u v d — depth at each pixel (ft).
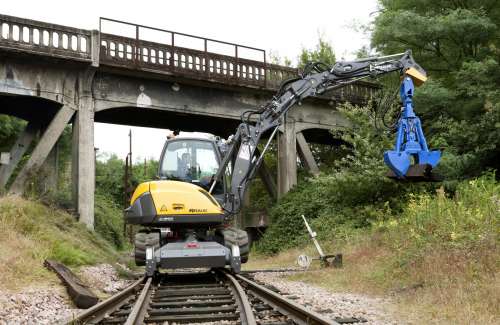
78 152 68.80
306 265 47.62
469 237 34.14
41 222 53.67
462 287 27.89
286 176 87.92
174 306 28.53
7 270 34.53
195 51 76.28
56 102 67.97
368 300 30.83
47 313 26.84
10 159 71.72
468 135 55.57
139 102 74.49
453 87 71.72
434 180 41.45
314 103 91.30
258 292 32.14
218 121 86.53
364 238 54.24
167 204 41.73
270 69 83.25
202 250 39.75
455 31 66.74
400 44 75.05
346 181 65.87
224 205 47.01
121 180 181.27
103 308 25.88
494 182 49.32
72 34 67.56
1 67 64.69
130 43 71.26
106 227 112.98
